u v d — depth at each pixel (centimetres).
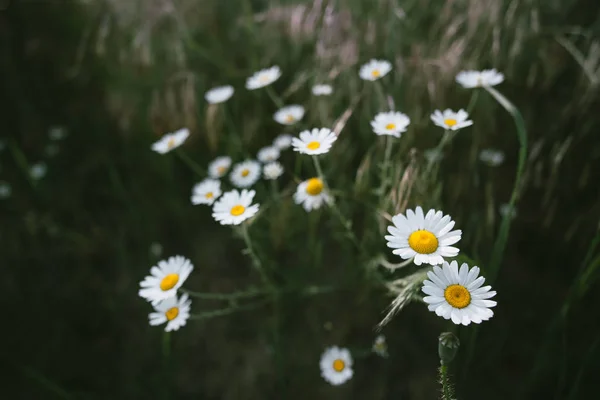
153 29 67
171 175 63
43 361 53
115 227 63
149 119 64
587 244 50
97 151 68
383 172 46
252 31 65
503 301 49
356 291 52
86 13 74
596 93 51
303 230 56
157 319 41
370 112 54
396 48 54
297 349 51
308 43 62
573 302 46
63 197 66
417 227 35
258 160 60
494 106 53
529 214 52
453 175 53
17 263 60
